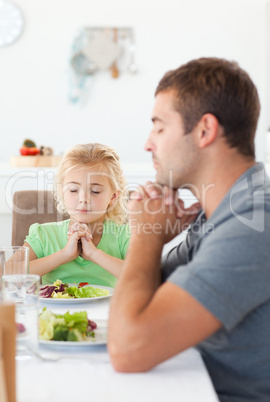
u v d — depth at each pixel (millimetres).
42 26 4570
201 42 4594
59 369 868
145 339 832
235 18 4562
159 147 984
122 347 841
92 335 1015
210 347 943
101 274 1707
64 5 4562
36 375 842
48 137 4656
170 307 835
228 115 946
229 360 930
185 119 955
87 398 760
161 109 973
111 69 4594
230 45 4586
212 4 4566
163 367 885
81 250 1711
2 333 667
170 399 758
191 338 837
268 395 922
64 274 1690
